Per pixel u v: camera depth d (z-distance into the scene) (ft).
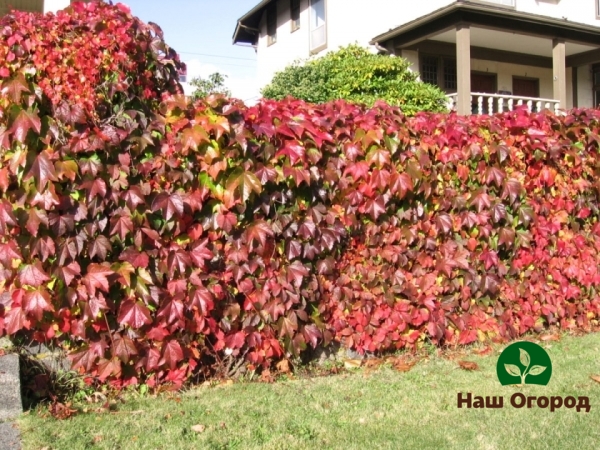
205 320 12.68
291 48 56.08
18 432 10.32
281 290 13.26
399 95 34.04
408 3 41.86
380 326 14.75
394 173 14.38
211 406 11.73
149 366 12.21
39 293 11.25
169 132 12.32
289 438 10.30
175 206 11.95
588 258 17.85
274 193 13.16
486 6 36.83
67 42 11.40
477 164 15.74
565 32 42.88
